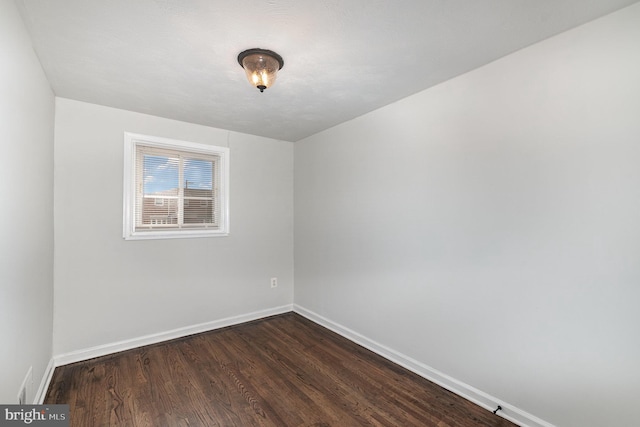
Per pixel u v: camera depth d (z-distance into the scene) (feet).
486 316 6.52
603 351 5.00
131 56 6.12
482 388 6.58
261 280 12.15
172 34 5.38
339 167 10.57
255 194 11.97
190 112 9.37
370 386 7.36
